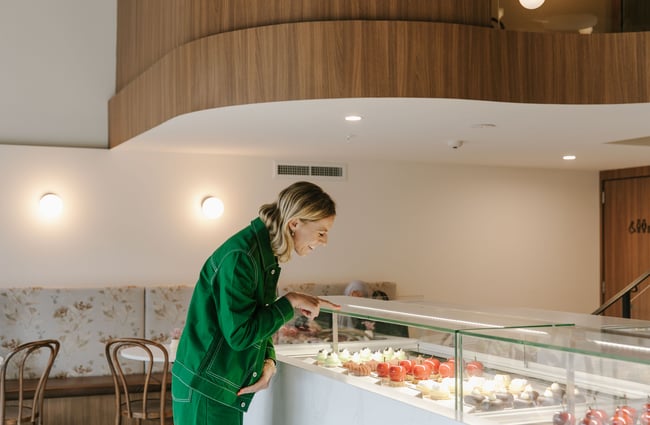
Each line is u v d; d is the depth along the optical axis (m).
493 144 6.28
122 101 6.38
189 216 7.01
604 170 8.67
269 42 4.40
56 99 6.85
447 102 4.38
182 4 5.05
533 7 4.46
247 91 4.47
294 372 3.74
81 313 6.56
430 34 4.26
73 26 6.90
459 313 3.52
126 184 6.85
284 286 7.21
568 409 2.50
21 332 6.41
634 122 5.09
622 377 2.34
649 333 2.86
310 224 3.06
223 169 7.11
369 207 7.62
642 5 4.54
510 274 8.26
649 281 8.16
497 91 4.34
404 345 3.23
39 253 6.61
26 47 6.79
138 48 6.18
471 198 8.08
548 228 8.46
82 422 6.29
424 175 7.86
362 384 3.26
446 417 2.75
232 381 3.09
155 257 6.91
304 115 4.84
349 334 3.59
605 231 8.68
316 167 7.43
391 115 4.82
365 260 7.61
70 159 6.71
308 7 4.38
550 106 4.50
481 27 4.34
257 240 3.03
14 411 5.65
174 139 6.05
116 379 5.52
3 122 6.71
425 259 7.85
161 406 5.41
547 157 7.28
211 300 3.07
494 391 2.69
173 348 5.40
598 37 4.48
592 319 3.50
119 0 6.98
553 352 2.54
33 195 6.61
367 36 4.23
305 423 3.64
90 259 6.74
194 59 4.80
